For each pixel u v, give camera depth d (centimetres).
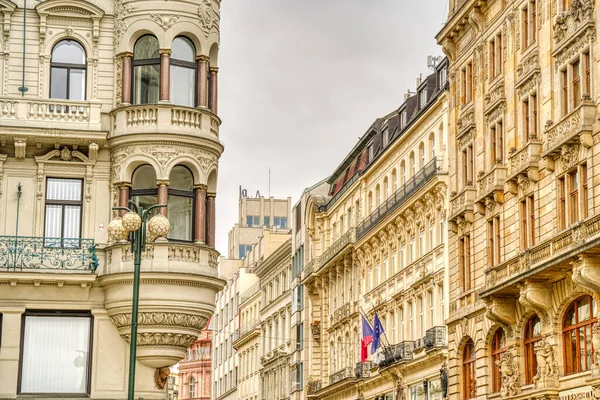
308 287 10900
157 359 5075
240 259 16625
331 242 10562
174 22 5278
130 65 5269
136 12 5275
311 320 10919
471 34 6800
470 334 6588
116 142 5172
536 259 5394
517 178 5934
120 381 5075
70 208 5175
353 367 9306
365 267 9181
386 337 8144
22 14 5278
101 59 5297
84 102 5169
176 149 5181
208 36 5362
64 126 5128
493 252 6331
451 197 6950
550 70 5631
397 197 8206
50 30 5278
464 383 6762
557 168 5478
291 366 11462
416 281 7694
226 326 15725
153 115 5184
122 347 5103
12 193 5131
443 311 7175
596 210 5041
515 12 6141
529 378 5791
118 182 5159
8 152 5147
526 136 5959
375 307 8694
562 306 5381
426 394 7406
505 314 5878
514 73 6116
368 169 9150
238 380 14600
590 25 5162
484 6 6581
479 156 6575
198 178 5216
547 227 5572
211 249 5188
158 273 5012
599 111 5062
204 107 5288
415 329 7781
